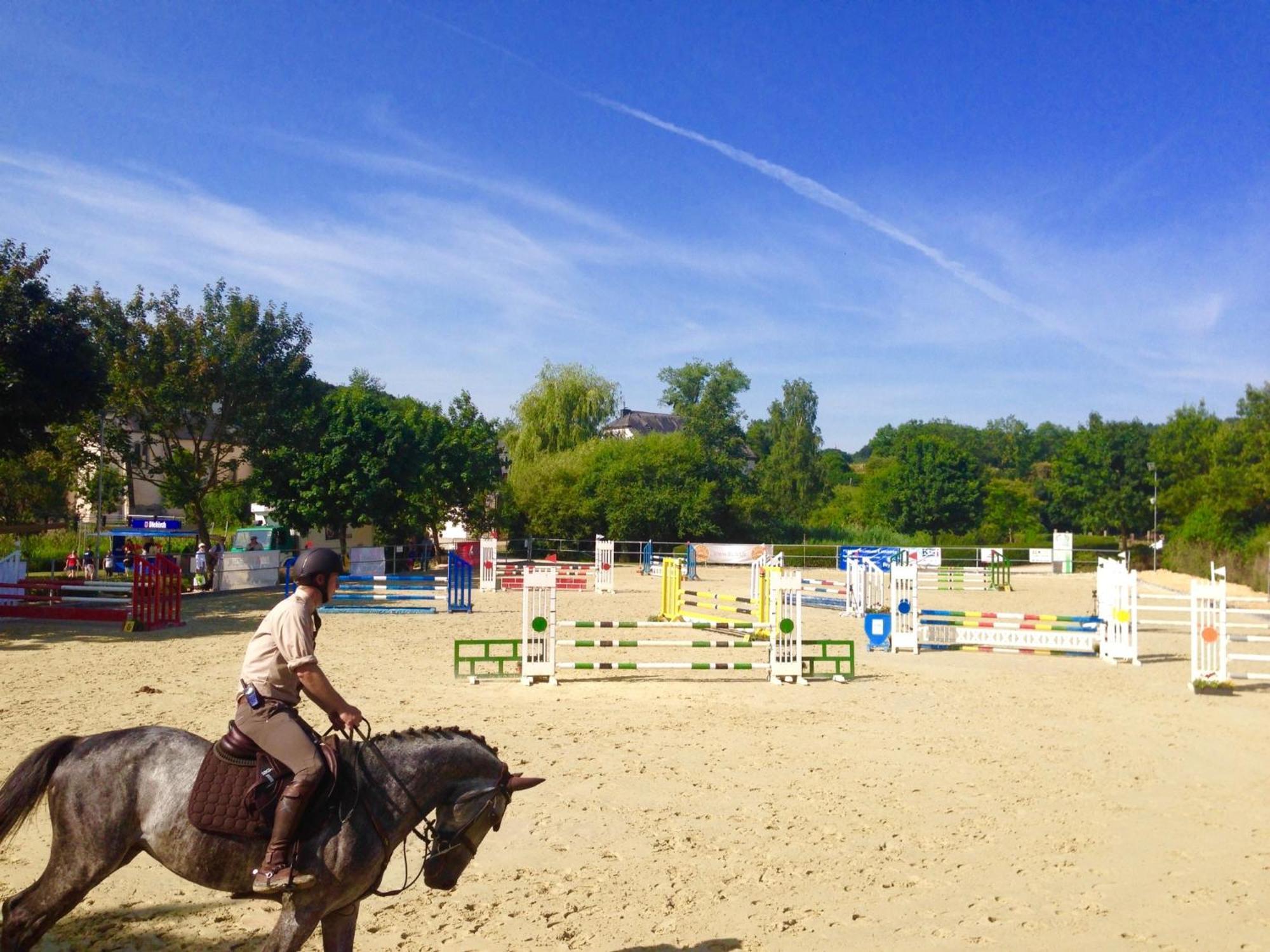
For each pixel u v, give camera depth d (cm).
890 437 14775
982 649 2089
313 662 462
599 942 607
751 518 6259
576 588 3803
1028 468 13088
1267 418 5250
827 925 641
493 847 791
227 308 3734
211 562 3403
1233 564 4419
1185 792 992
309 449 3966
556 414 6178
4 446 2458
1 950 460
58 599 2423
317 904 454
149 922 622
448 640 2152
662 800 927
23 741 1090
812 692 1561
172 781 467
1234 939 627
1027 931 636
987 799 953
